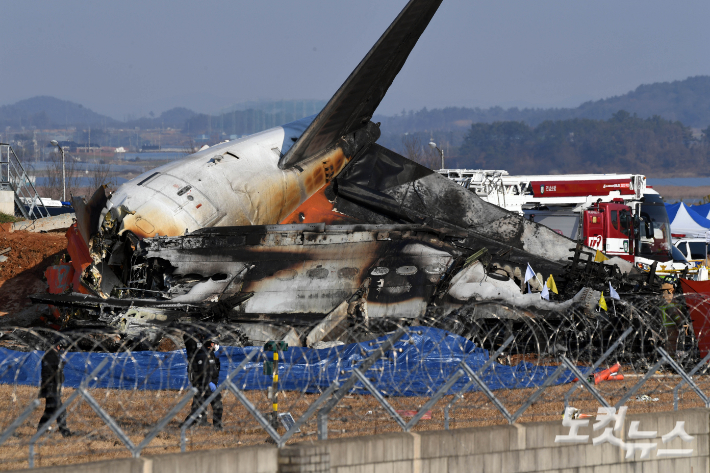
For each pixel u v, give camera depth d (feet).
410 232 281.33
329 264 271.90
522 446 124.16
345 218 357.20
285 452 110.01
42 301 241.96
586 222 469.57
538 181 513.04
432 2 314.96
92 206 278.05
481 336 254.68
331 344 251.60
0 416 155.43
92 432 141.08
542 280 315.58
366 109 365.61
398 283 272.72
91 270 273.13
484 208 375.66
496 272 310.86
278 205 331.16
